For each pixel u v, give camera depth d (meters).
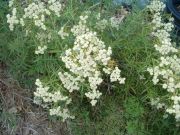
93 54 0.56
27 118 0.69
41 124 0.69
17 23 0.60
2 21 0.67
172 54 0.60
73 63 0.54
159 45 0.58
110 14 0.69
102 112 0.67
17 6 0.62
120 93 0.66
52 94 0.57
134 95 0.65
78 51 0.55
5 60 0.68
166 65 0.56
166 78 0.55
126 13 0.74
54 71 0.59
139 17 0.62
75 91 0.64
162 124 0.64
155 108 0.64
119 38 0.62
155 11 0.64
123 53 0.62
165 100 0.59
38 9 0.59
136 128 0.63
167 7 0.79
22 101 0.70
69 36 0.60
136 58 0.61
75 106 0.65
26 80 0.68
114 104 0.66
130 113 0.63
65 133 0.67
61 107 0.63
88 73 0.55
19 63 0.65
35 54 0.65
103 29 0.63
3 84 0.70
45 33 0.60
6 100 0.69
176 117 0.54
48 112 0.69
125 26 0.64
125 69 0.63
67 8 0.63
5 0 0.69
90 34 0.55
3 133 0.68
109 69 0.56
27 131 0.68
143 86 0.63
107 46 0.61
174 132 0.63
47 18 0.62
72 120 0.67
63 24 0.62
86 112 0.65
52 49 0.61
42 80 0.59
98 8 0.67
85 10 0.65
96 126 0.66
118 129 0.65
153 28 0.61
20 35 0.62
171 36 0.71
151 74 0.56
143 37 0.61
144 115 0.65
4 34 0.66
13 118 0.68
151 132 0.65
